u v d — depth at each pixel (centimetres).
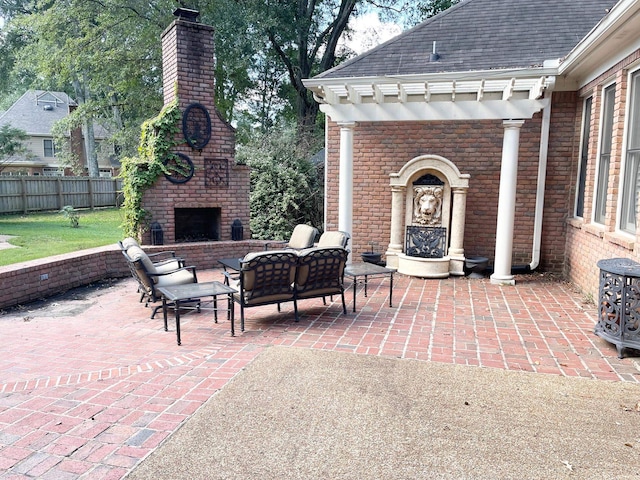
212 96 863
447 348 432
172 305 582
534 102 682
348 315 547
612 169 560
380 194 869
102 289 699
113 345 447
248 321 524
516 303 606
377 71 802
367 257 845
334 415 301
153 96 1717
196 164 862
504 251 725
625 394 333
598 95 637
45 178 1806
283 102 2050
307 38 1792
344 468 244
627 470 244
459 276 782
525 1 869
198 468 245
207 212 934
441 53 803
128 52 1625
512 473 241
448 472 241
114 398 328
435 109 732
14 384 355
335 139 877
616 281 410
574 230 726
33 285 627
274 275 488
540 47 752
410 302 611
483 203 821
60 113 3153
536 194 786
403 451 260
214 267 860
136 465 247
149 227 829
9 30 2300
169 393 335
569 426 288
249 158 1206
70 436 276
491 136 805
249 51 1493
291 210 1193
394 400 323
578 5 830
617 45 541
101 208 2052
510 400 323
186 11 833
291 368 380
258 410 308
